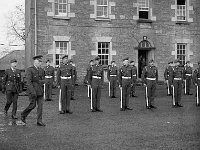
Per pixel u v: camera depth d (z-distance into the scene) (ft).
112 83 75.25
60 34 92.94
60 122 44.57
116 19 98.17
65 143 32.42
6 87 48.75
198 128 39.65
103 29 96.94
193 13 106.01
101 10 97.50
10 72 48.55
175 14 103.86
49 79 69.67
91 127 40.73
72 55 94.02
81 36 94.99
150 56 101.45
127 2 99.25
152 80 58.75
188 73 81.87
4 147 30.94
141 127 40.52
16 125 42.60
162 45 102.42
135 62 99.71
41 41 91.20
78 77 94.27
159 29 102.12
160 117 48.49
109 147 30.73
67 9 93.97
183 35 104.73
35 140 33.76
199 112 53.31
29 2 98.37
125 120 45.91
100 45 97.19
